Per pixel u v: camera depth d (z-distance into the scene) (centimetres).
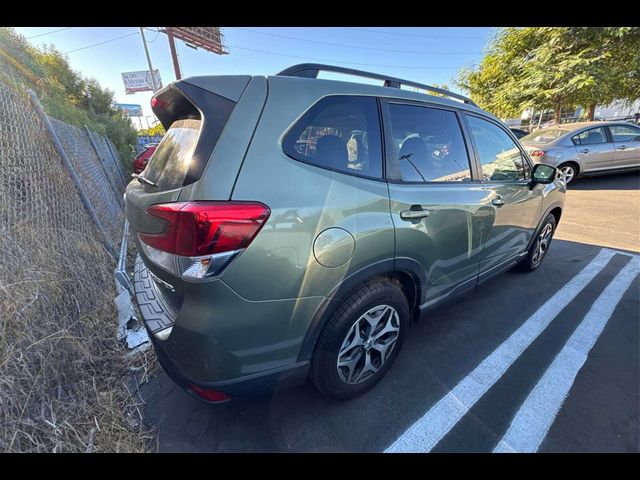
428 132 197
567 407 179
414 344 235
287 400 185
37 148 276
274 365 143
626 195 699
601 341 236
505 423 170
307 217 134
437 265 201
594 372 205
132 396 188
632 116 1675
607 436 162
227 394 137
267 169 128
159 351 145
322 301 146
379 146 168
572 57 994
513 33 1173
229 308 125
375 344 182
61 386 179
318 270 139
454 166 210
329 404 182
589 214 575
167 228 124
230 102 129
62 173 311
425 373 206
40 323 194
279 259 129
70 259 261
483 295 305
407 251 174
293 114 138
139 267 208
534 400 184
